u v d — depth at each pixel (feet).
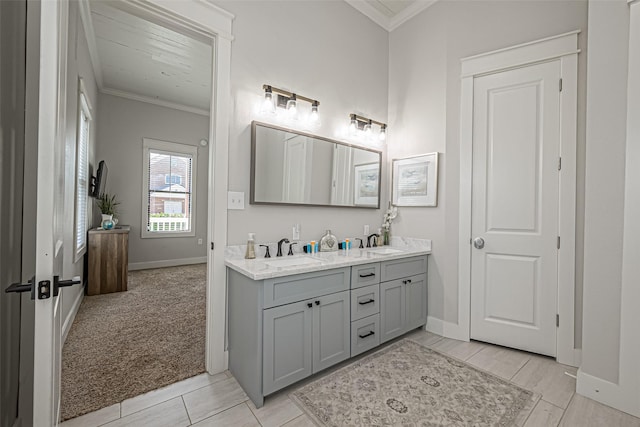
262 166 7.16
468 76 8.34
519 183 7.63
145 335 8.27
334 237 8.67
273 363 5.51
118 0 5.43
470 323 8.26
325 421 4.97
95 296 11.90
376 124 10.01
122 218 16.60
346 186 9.08
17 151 3.97
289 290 5.76
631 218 5.31
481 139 8.16
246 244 6.97
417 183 9.43
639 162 5.24
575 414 5.22
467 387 5.97
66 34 3.61
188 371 6.50
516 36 7.69
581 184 6.89
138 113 17.07
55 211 2.86
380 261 7.52
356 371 6.56
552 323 7.20
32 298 2.60
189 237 19.01
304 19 8.14
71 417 4.98
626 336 5.31
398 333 8.07
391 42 10.46
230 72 6.66
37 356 2.63
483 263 8.09
